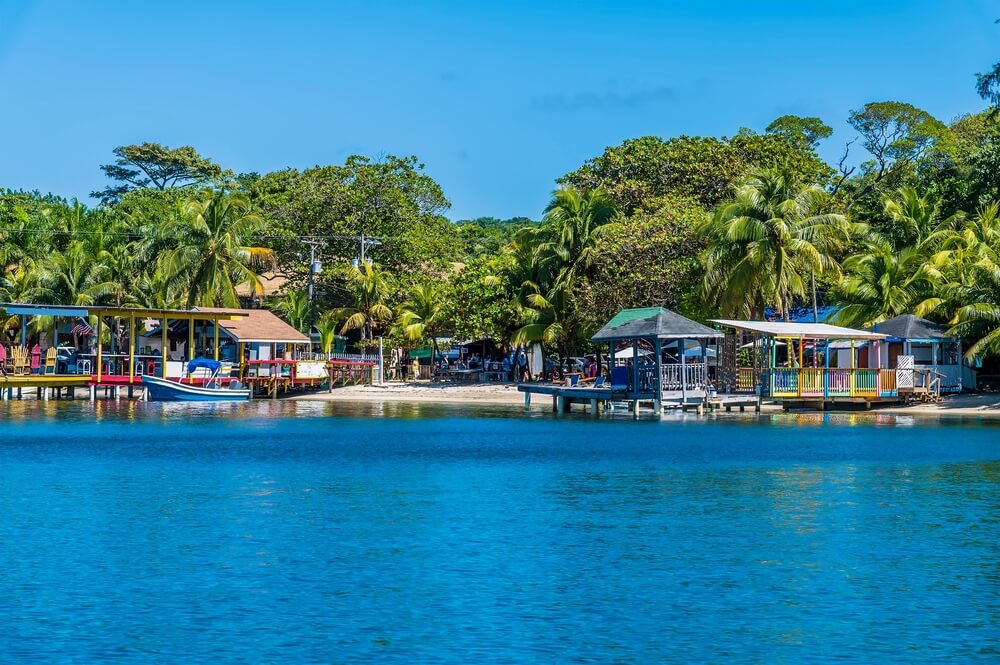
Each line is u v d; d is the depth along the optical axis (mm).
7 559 20141
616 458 36188
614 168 83000
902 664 14789
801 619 16719
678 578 19109
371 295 84750
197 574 19141
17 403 64688
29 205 102125
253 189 110375
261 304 95438
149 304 79750
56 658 14742
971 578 19125
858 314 66312
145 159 130000
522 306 76375
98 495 27719
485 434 45625
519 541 22047
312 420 53688
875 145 96500
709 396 53500
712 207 79500
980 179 78000
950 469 33125
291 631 15977
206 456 36750
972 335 58000
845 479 30938
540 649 15281
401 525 23672
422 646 15352
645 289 68688
